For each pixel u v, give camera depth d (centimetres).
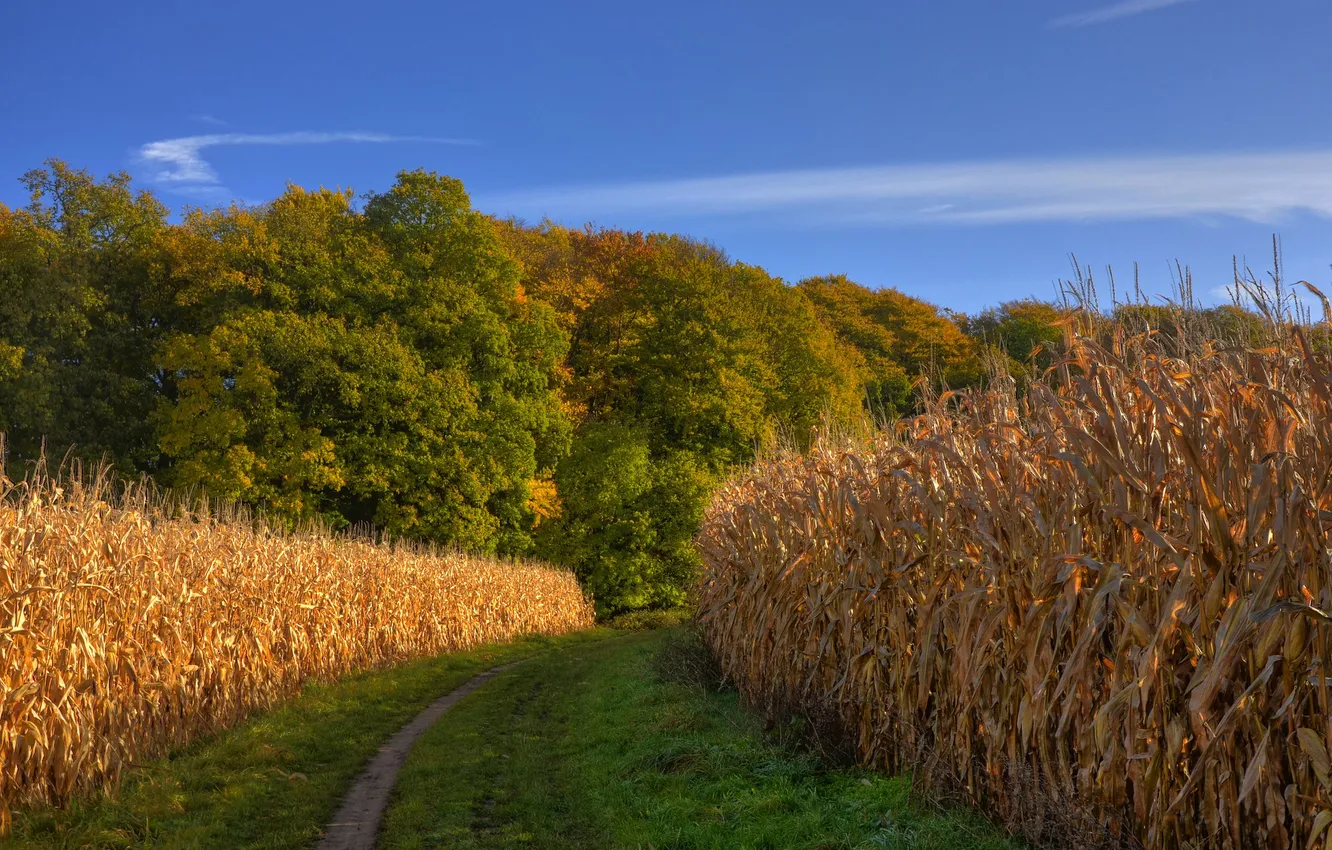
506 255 3797
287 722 1080
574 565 3925
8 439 2934
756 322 4675
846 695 822
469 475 3222
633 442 4041
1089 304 531
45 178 3475
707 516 1634
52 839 633
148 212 3688
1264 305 439
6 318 3094
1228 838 422
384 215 3728
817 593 901
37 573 778
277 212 3525
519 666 1872
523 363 3706
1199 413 425
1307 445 406
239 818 718
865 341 5556
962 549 644
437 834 692
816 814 636
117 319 3338
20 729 700
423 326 3378
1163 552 458
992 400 636
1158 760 456
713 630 1446
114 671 859
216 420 2825
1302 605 374
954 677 626
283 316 3038
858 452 911
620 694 1275
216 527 1386
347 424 3166
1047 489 543
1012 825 559
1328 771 381
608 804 738
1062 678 496
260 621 1251
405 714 1234
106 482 1079
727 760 817
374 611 1762
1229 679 428
